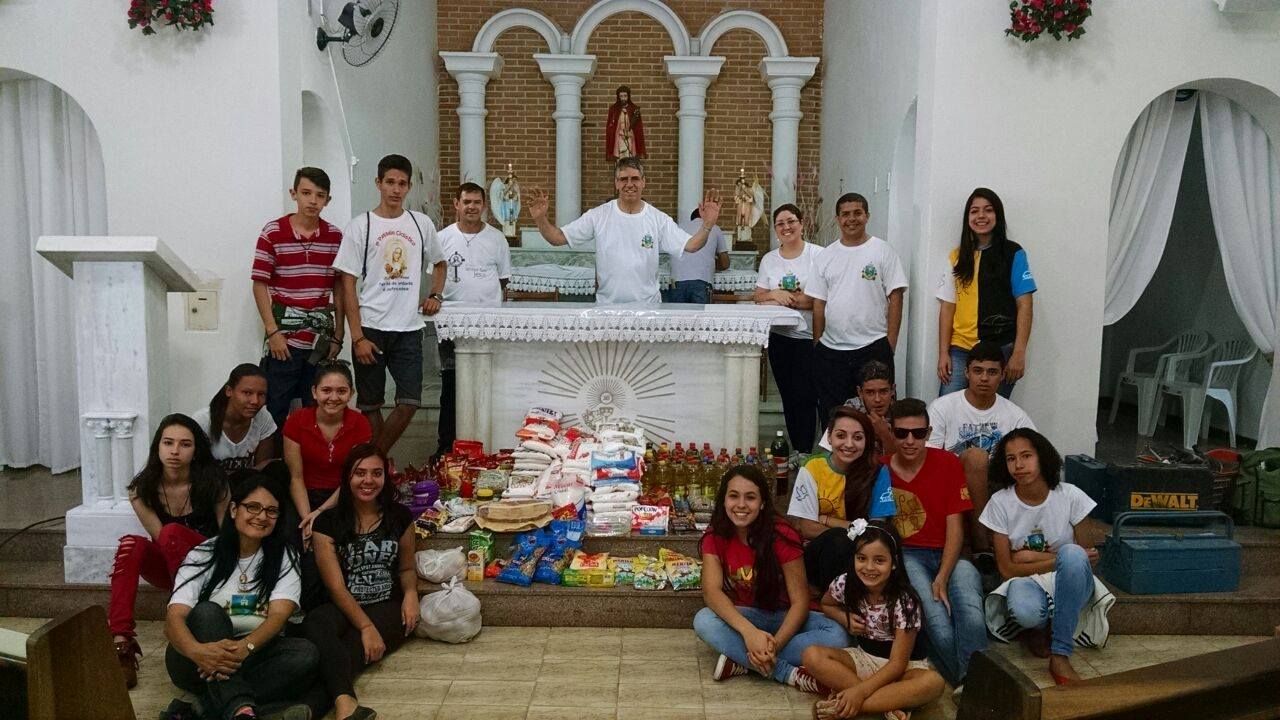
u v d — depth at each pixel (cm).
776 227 494
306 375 425
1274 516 421
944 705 307
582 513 392
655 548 391
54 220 504
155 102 460
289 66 475
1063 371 466
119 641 308
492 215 841
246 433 374
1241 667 126
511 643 349
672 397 465
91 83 461
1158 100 482
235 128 460
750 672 325
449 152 903
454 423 504
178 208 465
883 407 392
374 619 329
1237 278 508
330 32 551
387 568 334
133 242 352
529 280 780
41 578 373
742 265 779
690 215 891
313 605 328
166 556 321
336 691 291
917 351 477
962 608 323
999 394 442
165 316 385
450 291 491
